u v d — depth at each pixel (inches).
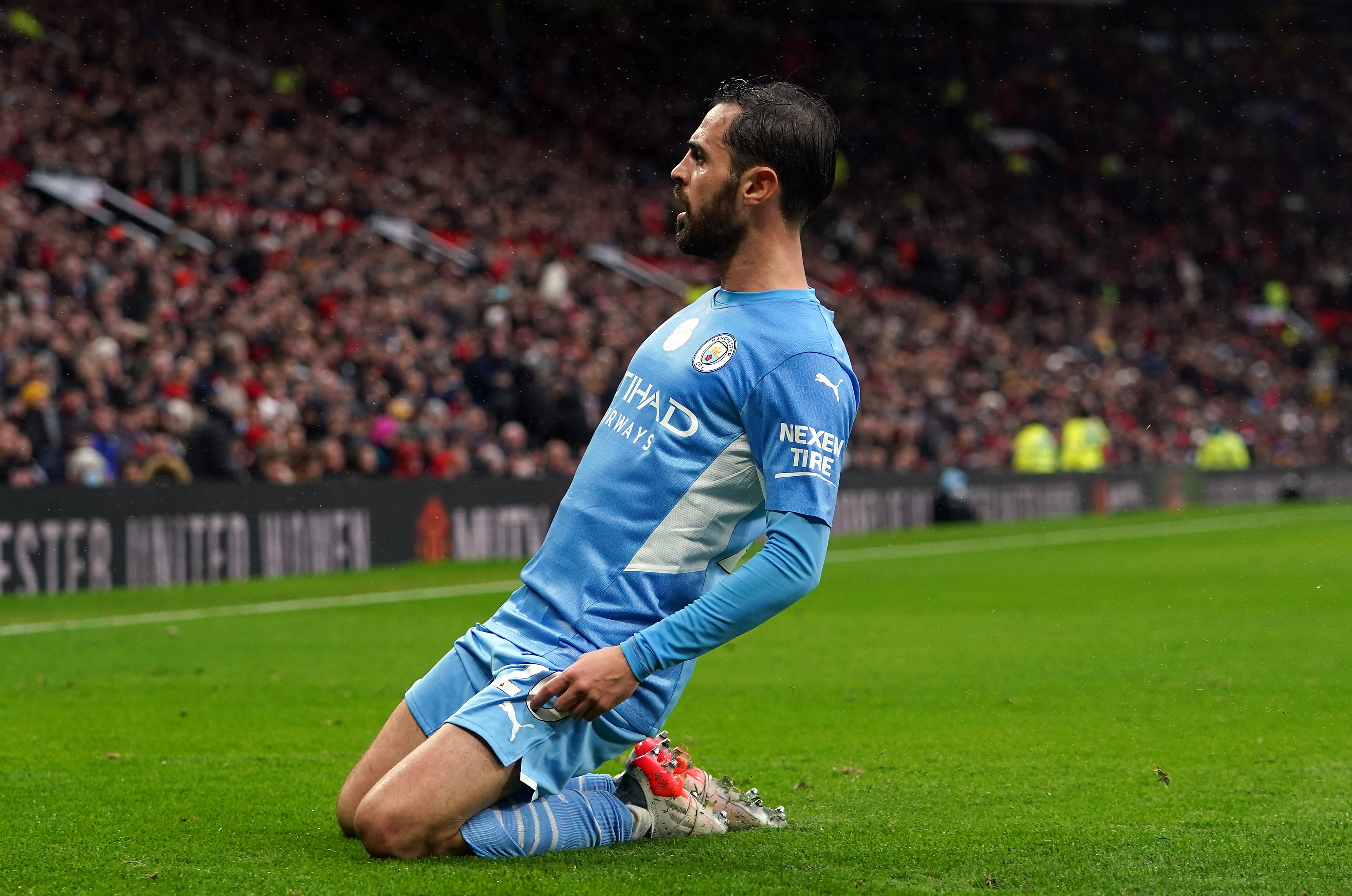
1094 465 1562.5
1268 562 890.7
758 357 176.2
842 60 2250.2
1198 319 2234.3
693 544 179.8
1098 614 593.6
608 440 185.0
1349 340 2346.2
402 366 1006.4
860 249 1983.3
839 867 182.7
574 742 178.4
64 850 189.5
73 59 1366.9
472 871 170.9
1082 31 2410.2
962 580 774.5
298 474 847.1
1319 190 2459.4
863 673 414.3
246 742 294.0
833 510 173.3
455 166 1679.4
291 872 174.1
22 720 325.1
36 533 669.9
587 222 1726.1
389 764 187.6
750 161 179.0
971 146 2276.1
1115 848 197.6
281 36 1694.1
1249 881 180.1
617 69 2064.5
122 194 1190.9
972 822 215.2
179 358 854.5
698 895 164.6
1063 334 2034.9
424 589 715.4
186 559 735.7
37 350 783.1
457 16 1962.4
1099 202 2324.1
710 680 398.6
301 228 1216.8
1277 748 290.5
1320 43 2491.4
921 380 1594.5
